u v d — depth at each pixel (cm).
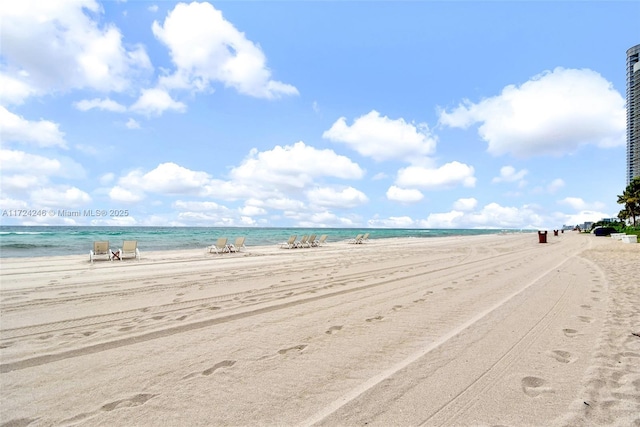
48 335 427
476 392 273
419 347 374
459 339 397
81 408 257
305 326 457
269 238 3734
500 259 1321
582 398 262
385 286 746
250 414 245
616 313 497
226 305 578
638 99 8169
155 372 318
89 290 711
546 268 1012
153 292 688
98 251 1312
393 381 294
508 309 530
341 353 360
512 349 364
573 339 393
